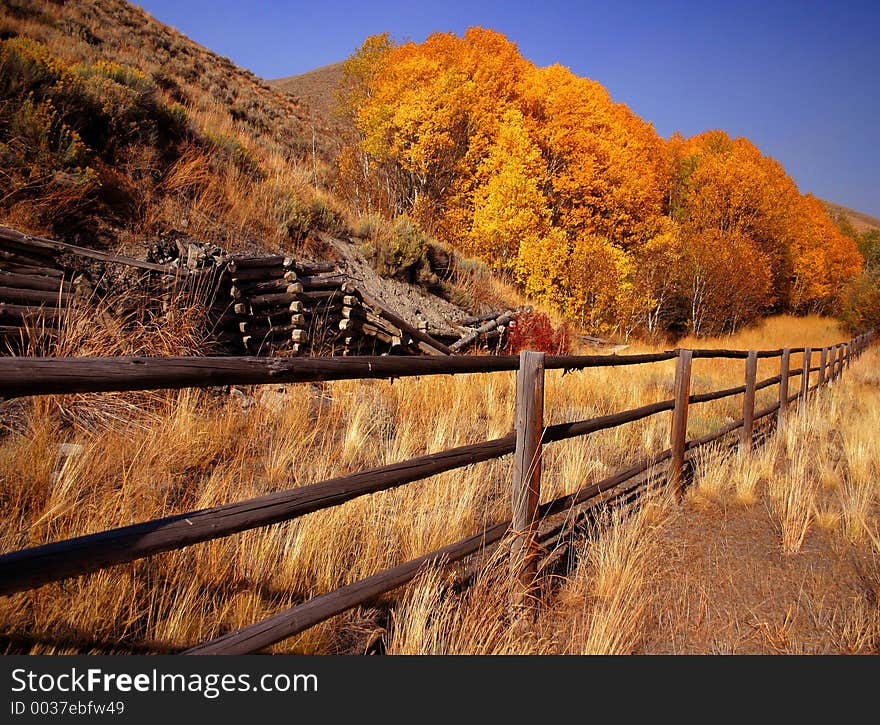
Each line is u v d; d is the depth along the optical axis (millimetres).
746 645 2953
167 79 17188
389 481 2268
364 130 25516
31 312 5055
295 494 1903
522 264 22000
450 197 25562
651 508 4414
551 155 28016
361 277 12000
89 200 8094
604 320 23266
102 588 2479
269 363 1853
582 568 3537
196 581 2684
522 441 3031
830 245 49281
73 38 16281
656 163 36375
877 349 26969
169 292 6387
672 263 29391
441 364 2564
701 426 7758
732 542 4188
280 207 11680
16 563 1240
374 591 2248
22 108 7980
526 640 2756
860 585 3609
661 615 3174
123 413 4660
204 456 4328
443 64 26359
